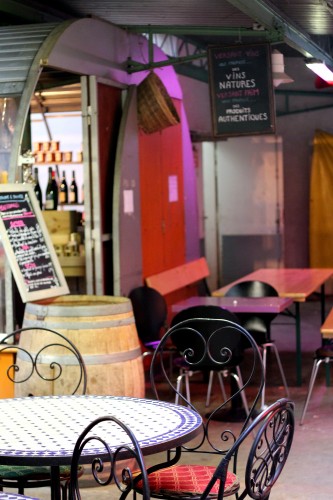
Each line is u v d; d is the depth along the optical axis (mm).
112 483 5441
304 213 15875
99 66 8383
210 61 8906
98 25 8367
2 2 8516
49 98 9258
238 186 14922
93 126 8258
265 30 8727
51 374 5711
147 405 4254
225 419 7445
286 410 3727
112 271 8672
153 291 8438
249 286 8531
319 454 6457
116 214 8578
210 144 14961
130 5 9156
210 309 6758
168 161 10266
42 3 9320
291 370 9375
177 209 10523
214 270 15008
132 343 5883
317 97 15711
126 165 8852
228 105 8898
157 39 12492
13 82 7195
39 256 6965
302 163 15820
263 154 14820
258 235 14906
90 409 4188
